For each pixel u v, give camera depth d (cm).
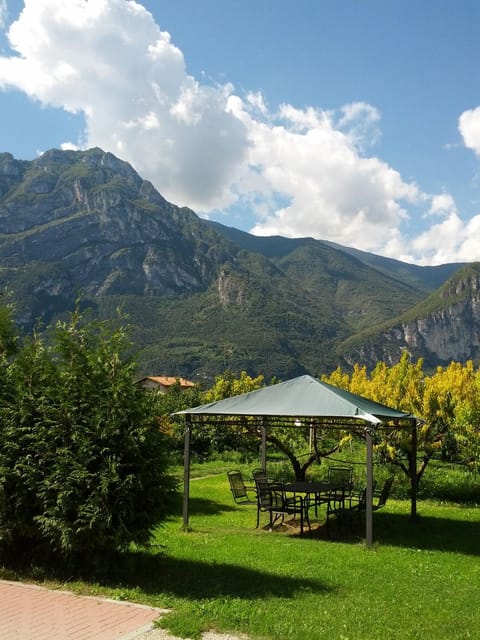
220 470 2283
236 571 800
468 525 1282
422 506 1542
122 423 754
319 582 759
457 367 2645
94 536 714
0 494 734
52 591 679
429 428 1694
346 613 627
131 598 658
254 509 1441
